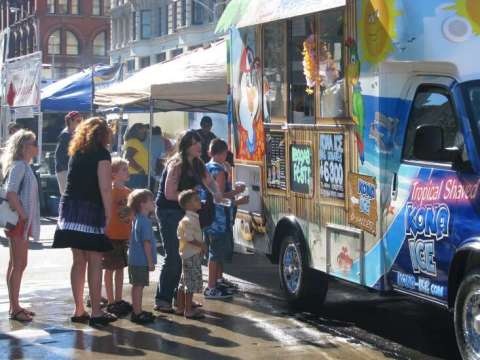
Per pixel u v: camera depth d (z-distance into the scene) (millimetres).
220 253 11086
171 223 10000
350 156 9055
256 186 11414
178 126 23656
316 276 10227
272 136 10867
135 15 70688
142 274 9508
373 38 8516
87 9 95438
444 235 7633
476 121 7578
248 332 9180
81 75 26312
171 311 10141
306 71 9969
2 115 29016
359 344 8695
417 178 8047
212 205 10133
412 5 8141
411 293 8148
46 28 94312
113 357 8109
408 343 8766
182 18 61531
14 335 9016
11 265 9719
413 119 8297
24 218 9547
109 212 9180
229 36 12312
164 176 10047
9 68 27391
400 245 8273
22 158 9578
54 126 34781
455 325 7551
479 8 7875
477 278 7250
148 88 16328
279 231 10781
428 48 8039
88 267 9438
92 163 9117
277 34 10695
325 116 9523
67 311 10336
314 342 8750
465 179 7445
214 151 11070
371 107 8578
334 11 9289
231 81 12266
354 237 9023
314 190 9844
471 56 7820
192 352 8297
